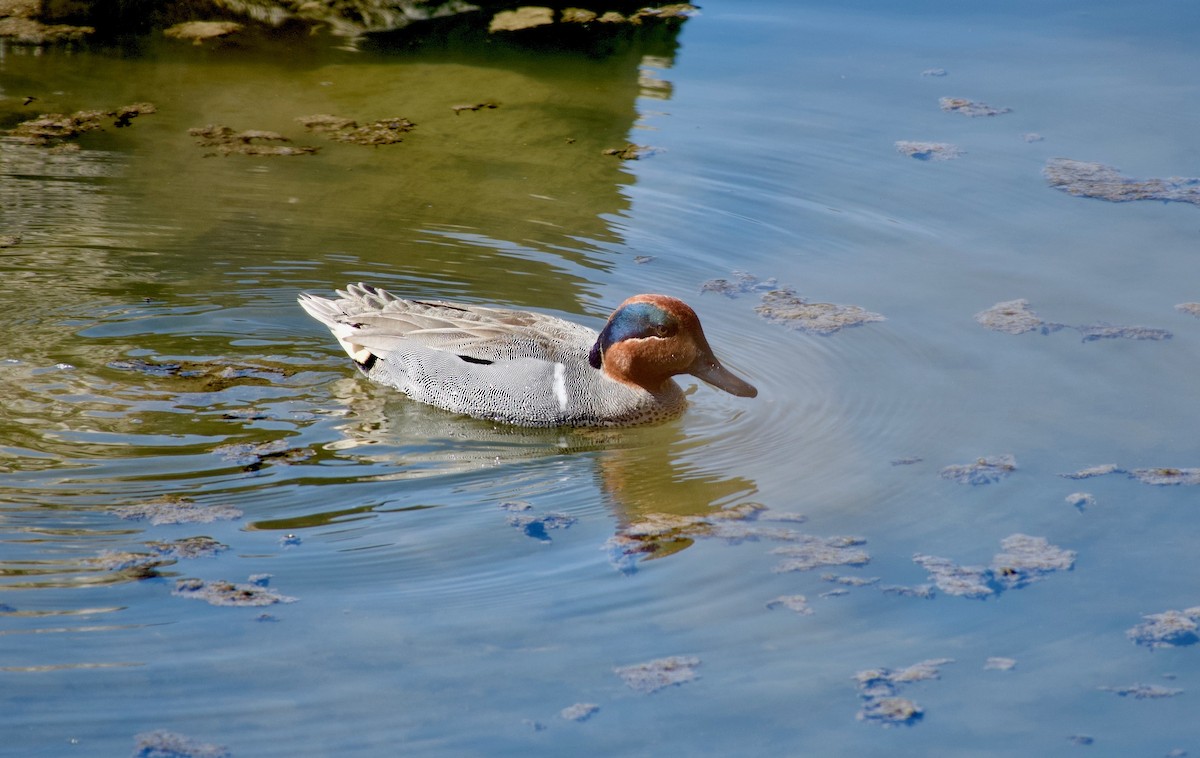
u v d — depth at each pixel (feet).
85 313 45.47
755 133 62.39
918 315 47.26
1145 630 30.78
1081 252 51.80
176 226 51.72
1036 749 26.99
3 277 47.11
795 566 33.14
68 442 37.93
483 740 27.04
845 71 69.67
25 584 31.24
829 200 56.34
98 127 59.67
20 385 40.81
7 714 27.14
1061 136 61.98
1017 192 56.75
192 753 26.37
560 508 36.06
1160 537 34.42
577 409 41.37
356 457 38.50
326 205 54.13
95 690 27.99
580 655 29.76
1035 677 29.17
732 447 39.96
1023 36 74.95
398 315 43.65
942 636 30.53
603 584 32.40
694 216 54.90
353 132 60.85
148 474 36.58
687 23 76.23
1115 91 66.85
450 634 30.32
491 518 35.42
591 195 56.34
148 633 29.84
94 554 32.65
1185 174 58.08
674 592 32.09
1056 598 31.91
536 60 70.18
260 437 39.14
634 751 26.81
